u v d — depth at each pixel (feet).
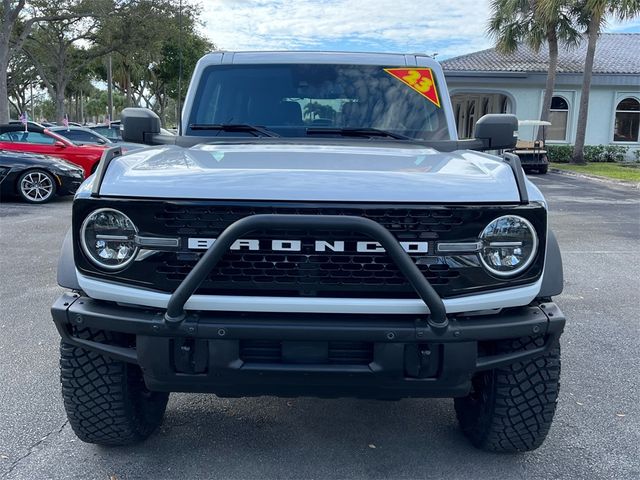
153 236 8.82
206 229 8.77
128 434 10.74
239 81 14.34
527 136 99.55
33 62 121.08
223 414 12.70
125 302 9.02
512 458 11.03
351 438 11.76
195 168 9.59
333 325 8.65
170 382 9.07
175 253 8.84
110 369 10.15
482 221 8.82
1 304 19.58
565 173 78.84
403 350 8.80
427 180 9.11
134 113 13.60
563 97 99.45
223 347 8.79
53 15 99.55
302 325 8.63
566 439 11.69
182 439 11.62
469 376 9.17
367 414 12.79
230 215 8.71
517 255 8.98
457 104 131.34
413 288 8.67
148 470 10.52
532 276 9.00
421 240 8.77
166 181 8.98
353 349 8.94
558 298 21.38
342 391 9.12
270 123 13.85
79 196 9.03
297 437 11.78
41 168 43.24
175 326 8.68
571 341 17.13
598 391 13.88
